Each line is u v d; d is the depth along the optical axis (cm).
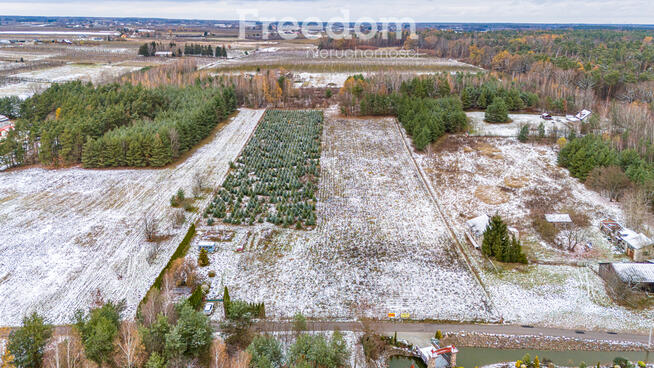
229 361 3906
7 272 5506
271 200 7544
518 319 4972
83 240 6256
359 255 6134
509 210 7462
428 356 4178
